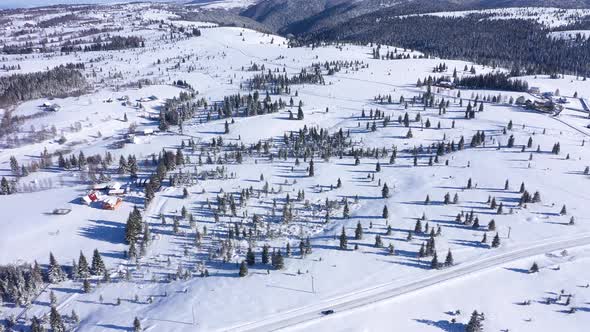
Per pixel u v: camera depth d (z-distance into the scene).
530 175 153.38
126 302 102.12
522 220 125.06
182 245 123.69
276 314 92.81
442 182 153.38
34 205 146.75
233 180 162.88
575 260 106.31
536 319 88.94
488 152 177.00
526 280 100.25
